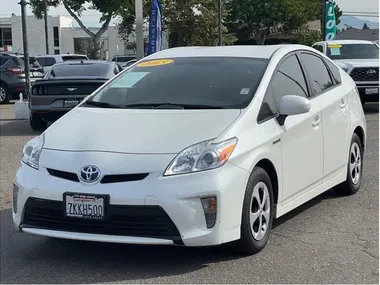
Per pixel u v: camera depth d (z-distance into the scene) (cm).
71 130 528
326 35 2875
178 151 474
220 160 473
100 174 468
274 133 537
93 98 604
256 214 514
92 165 473
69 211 474
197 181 462
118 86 610
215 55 627
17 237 584
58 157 493
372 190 745
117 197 459
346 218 629
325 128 634
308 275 475
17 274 489
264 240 528
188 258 514
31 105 1247
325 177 641
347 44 1645
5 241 573
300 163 584
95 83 1221
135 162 469
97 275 482
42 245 559
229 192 473
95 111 562
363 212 650
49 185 482
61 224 484
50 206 482
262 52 620
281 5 4959
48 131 541
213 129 496
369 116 1441
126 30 3938
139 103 570
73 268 499
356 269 488
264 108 544
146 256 522
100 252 535
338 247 539
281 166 548
